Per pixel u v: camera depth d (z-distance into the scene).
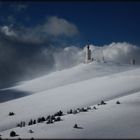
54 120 80.56
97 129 69.25
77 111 91.62
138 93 105.94
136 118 77.94
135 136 63.94
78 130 68.81
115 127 70.75
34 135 66.94
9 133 73.06
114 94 130.00
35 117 107.31
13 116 114.12
